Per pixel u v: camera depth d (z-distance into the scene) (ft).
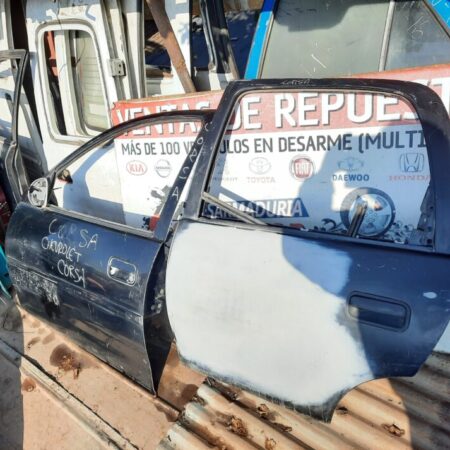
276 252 5.85
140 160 9.14
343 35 8.65
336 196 6.74
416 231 5.59
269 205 7.14
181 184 6.93
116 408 8.08
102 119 11.92
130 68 10.82
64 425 8.05
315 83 6.06
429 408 6.74
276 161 6.91
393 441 6.35
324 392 5.61
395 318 5.06
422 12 7.82
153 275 6.91
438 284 4.95
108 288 7.38
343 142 6.49
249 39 15.90
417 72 7.41
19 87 10.53
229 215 6.91
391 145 6.25
